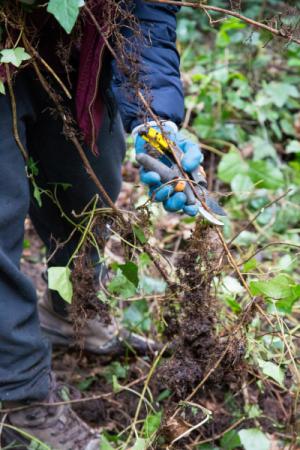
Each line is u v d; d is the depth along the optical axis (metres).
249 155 3.00
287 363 1.59
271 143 3.08
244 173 2.50
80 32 1.39
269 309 1.66
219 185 2.88
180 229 2.59
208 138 3.03
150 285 2.16
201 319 1.56
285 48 1.50
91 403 1.91
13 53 1.33
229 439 1.70
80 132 1.53
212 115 3.10
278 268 1.75
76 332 1.68
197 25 4.06
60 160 1.67
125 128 1.54
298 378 1.52
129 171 2.90
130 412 1.91
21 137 1.47
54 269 1.49
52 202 1.76
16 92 1.45
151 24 1.48
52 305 2.02
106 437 1.71
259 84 3.36
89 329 2.01
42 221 1.83
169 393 1.85
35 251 2.57
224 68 3.24
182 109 1.52
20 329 1.48
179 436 1.52
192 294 1.56
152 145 1.46
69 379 2.02
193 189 1.41
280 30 1.45
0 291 1.43
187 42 3.86
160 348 1.96
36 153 1.68
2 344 1.46
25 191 1.45
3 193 1.41
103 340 2.04
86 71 1.43
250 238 2.49
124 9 1.45
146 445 1.55
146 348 2.05
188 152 1.46
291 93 3.08
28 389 1.54
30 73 1.49
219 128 3.06
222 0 3.93
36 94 1.53
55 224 1.81
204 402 1.84
